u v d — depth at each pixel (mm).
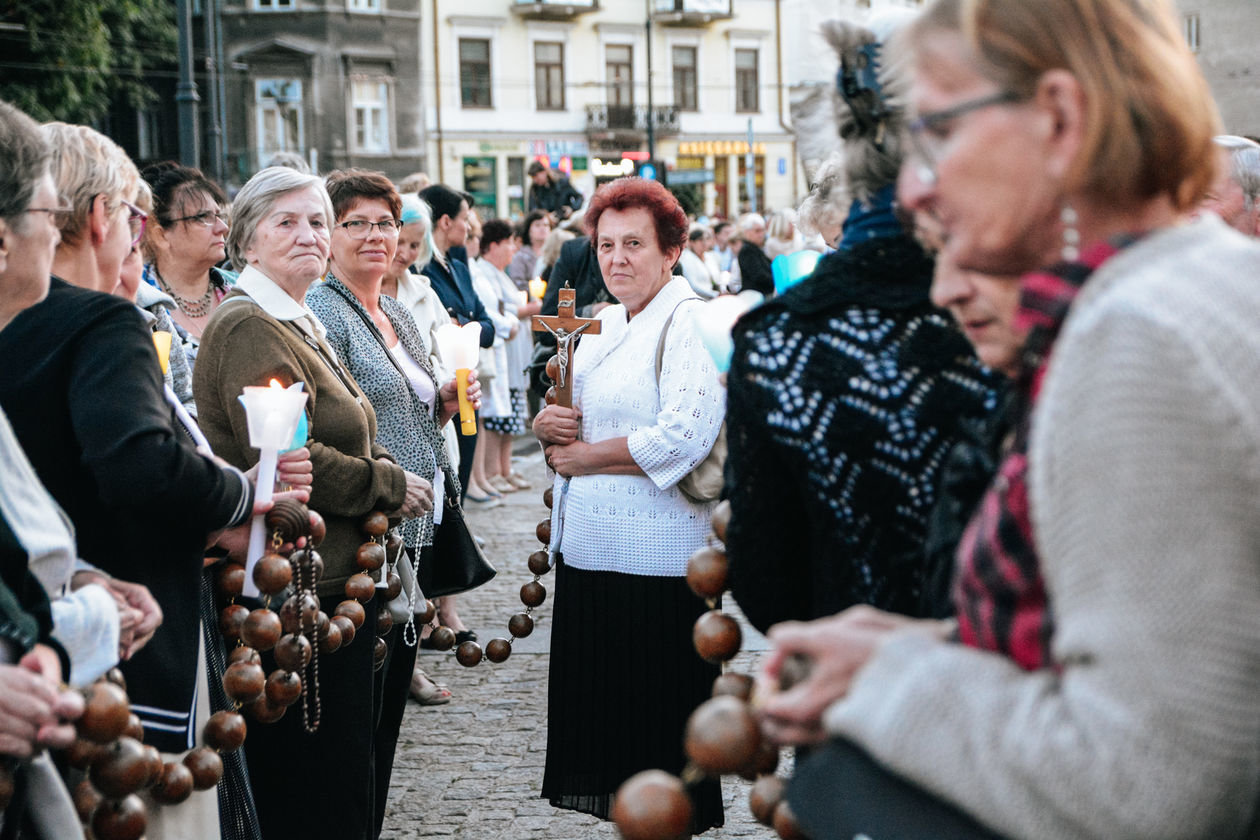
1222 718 891
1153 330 950
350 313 3629
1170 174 1091
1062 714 958
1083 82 1065
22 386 2070
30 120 1932
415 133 36656
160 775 1902
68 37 24047
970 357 1463
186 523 2256
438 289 6816
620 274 3223
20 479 1695
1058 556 977
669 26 39844
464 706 4844
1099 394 957
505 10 37562
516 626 3514
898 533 1473
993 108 1091
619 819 1378
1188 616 900
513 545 7602
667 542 3141
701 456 3088
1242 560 912
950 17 1132
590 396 3289
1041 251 1126
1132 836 906
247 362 2896
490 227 10141
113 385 2096
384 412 3619
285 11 34500
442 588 3953
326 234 3090
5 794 1548
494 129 37844
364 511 3049
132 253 2562
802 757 1521
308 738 3014
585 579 3229
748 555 1631
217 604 2740
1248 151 3186
